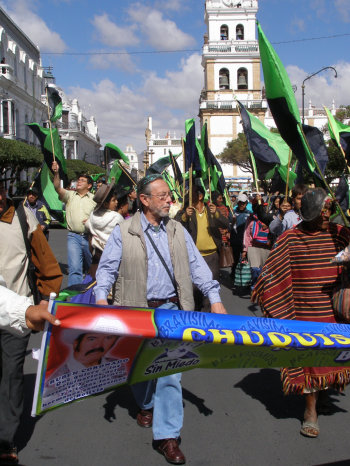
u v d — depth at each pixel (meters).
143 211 3.40
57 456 3.19
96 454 3.22
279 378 4.64
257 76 60.97
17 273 3.28
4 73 43.19
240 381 4.57
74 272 7.02
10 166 30.64
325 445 3.35
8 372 3.04
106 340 2.35
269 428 3.60
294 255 3.47
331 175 26.00
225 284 9.70
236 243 9.77
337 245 3.46
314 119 73.94
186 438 3.44
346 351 2.87
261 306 3.61
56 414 3.83
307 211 3.37
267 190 10.94
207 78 61.38
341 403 4.06
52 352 2.22
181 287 3.31
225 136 61.56
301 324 2.96
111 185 4.70
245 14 60.53
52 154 8.17
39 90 53.91
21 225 3.32
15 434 3.29
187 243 3.44
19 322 2.37
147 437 3.46
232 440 3.41
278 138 7.30
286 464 3.10
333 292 3.42
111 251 3.28
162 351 2.52
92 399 4.13
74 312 2.26
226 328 2.65
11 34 46.97
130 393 4.26
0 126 42.47
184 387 4.41
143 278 3.24
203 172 7.62
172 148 94.81
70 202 7.07
